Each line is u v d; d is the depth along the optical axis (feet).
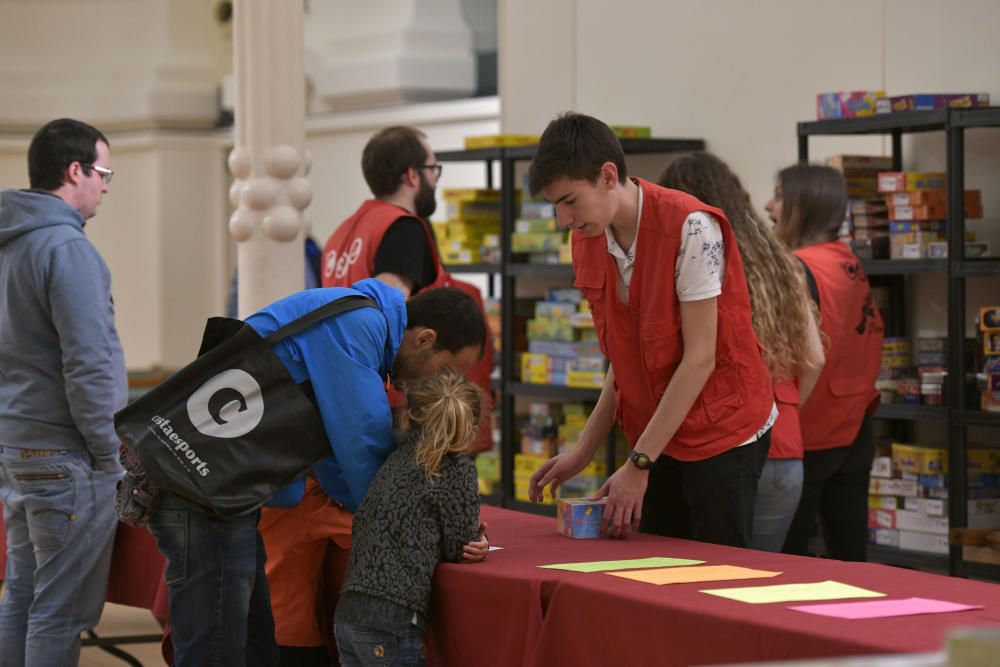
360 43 39.14
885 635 8.34
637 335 12.44
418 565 11.12
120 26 46.60
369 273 16.87
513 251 24.53
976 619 8.84
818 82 21.79
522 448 24.94
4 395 14.78
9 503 15.02
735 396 12.35
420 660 11.21
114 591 15.83
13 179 47.09
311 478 13.42
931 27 20.15
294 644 13.64
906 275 20.26
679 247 11.84
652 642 9.41
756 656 8.70
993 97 19.40
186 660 11.93
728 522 12.44
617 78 25.23
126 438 11.51
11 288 14.52
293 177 18.39
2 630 15.25
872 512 19.48
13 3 46.88
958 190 17.99
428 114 37.14
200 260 46.09
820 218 16.21
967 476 18.16
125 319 46.93
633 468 12.24
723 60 23.29
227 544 11.89
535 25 26.89
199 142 45.91
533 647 10.30
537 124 26.94
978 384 18.01
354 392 11.66
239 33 18.40
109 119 46.03
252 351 11.74
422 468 11.26
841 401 15.90
